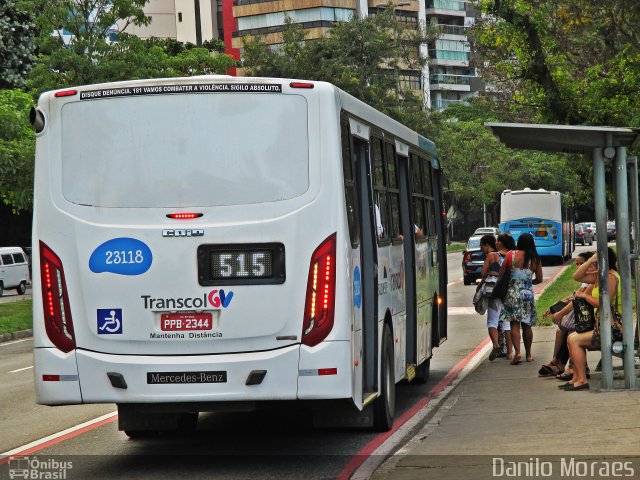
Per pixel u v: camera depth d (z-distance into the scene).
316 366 13.16
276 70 91.56
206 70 57.09
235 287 13.27
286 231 13.31
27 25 73.38
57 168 13.71
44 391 13.53
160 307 13.34
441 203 24.56
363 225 15.29
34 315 13.63
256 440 15.73
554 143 18.73
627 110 42.16
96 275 13.46
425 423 16.86
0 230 94.06
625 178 17.58
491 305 24.20
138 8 52.56
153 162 13.54
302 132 13.45
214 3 162.50
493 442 13.93
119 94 13.65
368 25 94.06
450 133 127.75
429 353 21.81
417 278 19.86
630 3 41.22
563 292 43.88
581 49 47.38
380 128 16.91
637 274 19.72
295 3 154.12
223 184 13.45
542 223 79.62
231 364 13.17
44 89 51.59
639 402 16.23
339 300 13.28
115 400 13.34
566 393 18.00
